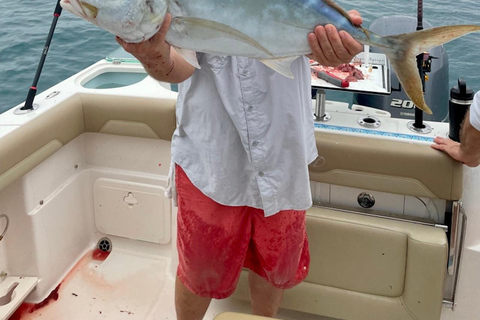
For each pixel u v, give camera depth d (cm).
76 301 236
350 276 216
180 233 184
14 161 205
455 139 203
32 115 219
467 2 621
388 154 203
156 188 252
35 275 234
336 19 134
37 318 227
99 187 260
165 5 124
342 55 136
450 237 206
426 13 562
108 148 253
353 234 211
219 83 161
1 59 567
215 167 170
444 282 206
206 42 132
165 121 235
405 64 136
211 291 189
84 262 260
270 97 161
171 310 233
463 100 196
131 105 237
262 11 131
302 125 168
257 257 192
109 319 228
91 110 242
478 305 211
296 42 136
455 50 529
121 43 131
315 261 219
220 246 179
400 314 211
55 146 227
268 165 168
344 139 210
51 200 236
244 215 180
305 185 174
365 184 211
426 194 204
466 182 207
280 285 192
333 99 432
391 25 360
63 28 659
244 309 235
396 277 210
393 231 207
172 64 149
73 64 555
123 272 254
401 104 330
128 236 265
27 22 684
